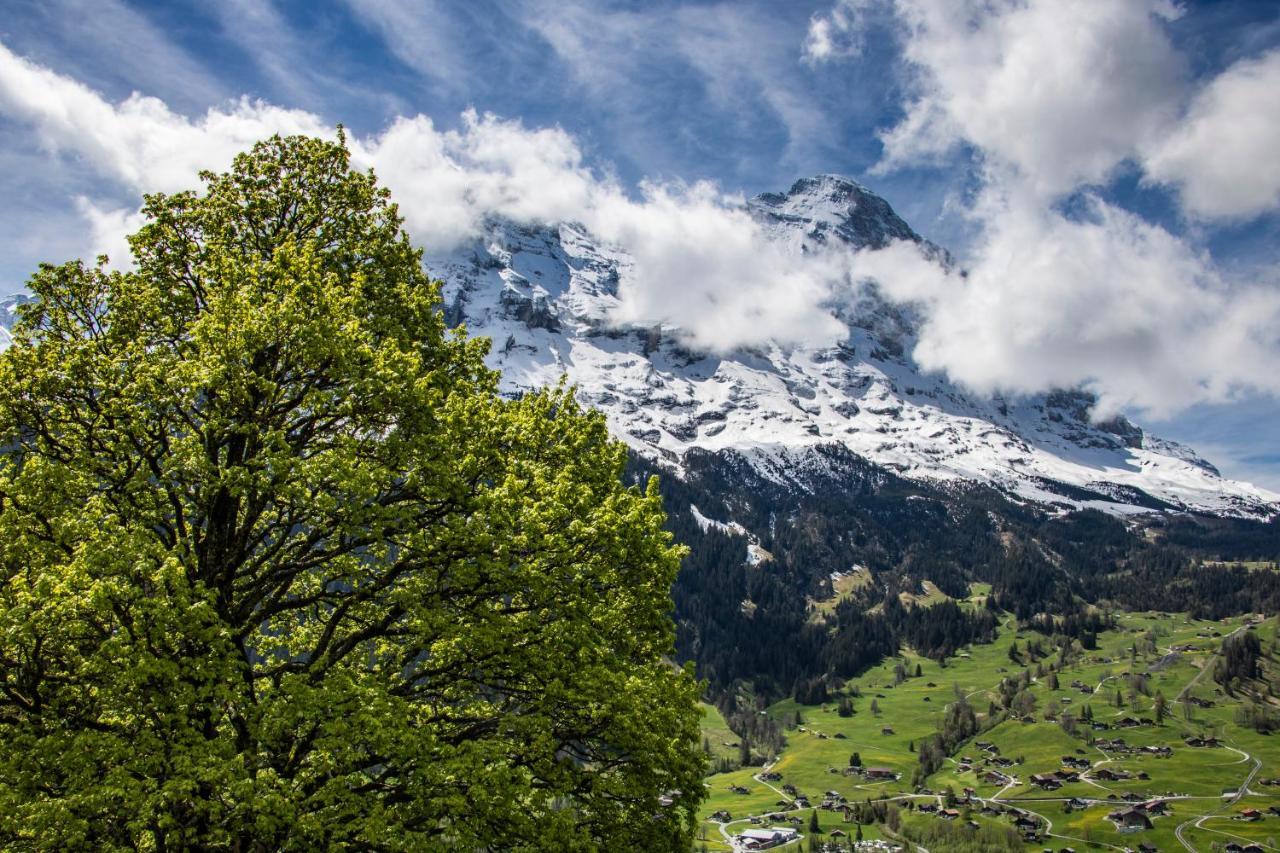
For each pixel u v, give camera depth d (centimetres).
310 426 2194
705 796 2306
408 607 2023
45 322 2223
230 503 2119
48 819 1496
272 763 1847
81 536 1814
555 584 2159
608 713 2070
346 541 2114
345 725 1695
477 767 1759
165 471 1956
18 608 1617
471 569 2031
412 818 1772
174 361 2042
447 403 2247
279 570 2081
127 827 1589
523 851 1798
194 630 1678
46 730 1688
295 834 1633
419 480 2078
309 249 2198
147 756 1580
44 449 2005
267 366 2153
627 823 2148
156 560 1769
